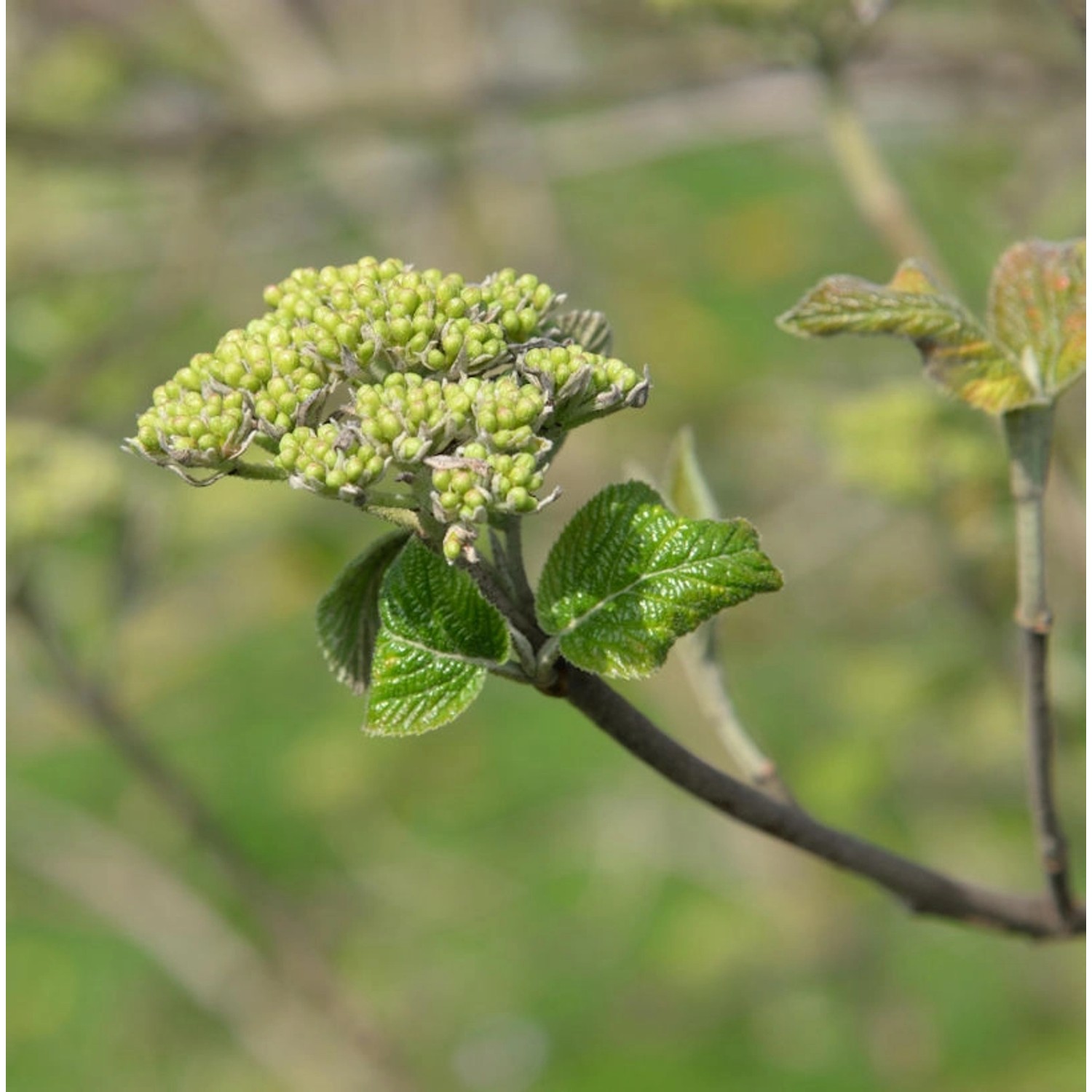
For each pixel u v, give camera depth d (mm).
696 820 7398
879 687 5457
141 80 7066
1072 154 4750
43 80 6258
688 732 6391
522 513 1628
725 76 5762
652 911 7441
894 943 7062
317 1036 6031
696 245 9180
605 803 7621
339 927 7461
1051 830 2195
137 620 6391
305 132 6168
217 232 6211
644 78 5969
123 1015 7469
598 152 7051
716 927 7141
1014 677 4484
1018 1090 6453
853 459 4262
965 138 6180
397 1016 7086
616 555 1759
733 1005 7047
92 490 4219
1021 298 2104
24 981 7609
